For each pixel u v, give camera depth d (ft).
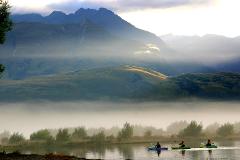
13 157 178.91
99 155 376.68
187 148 444.14
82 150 445.78
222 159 325.83
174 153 395.14
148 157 353.10
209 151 407.23
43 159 174.19
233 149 423.64
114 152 414.62
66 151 431.02
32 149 470.39
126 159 329.11
